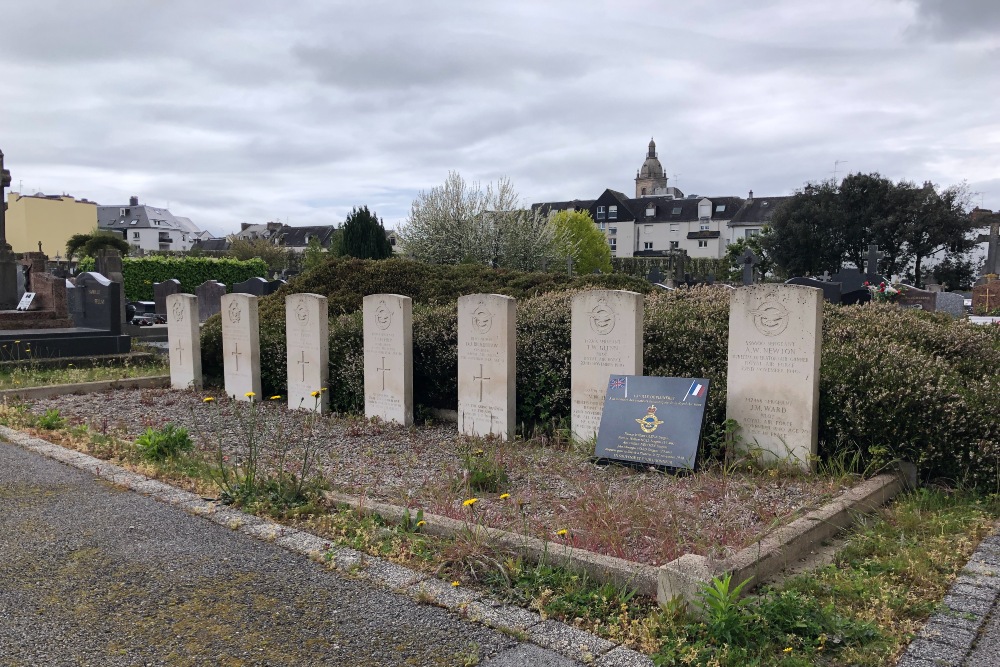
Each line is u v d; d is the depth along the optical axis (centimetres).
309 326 973
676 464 633
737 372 659
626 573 395
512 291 1284
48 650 336
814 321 611
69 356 1398
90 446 738
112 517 522
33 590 400
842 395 623
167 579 415
